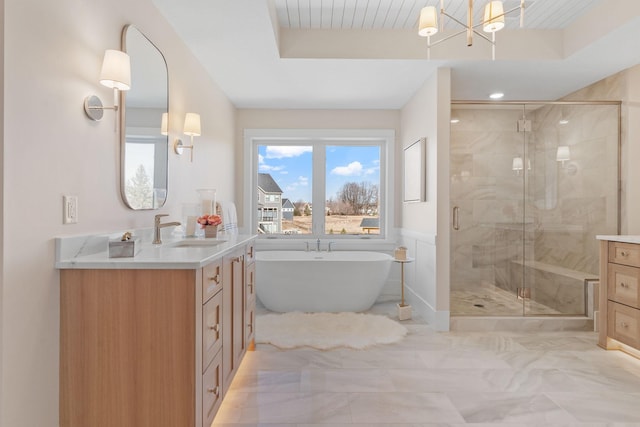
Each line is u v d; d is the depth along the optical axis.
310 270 3.59
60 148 1.39
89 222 1.58
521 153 3.52
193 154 2.91
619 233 3.27
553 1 2.63
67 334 1.40
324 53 3.05
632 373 2.35
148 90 2.11
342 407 1.93
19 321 1.21
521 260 3.54
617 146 3.30
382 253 4.18
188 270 1.39
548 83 3.59
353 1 2.65
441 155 3.22
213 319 1.63
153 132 2.18
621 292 2.62
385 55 3.06
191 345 1.39
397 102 4.24
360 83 3.62
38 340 1.30
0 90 1.12
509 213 3.53
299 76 3.43
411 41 3.07
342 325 3.24
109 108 1.64
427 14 1.98
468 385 2.18
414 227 3.94
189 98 2.83
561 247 3.49
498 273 3.54
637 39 2.67
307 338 2.91
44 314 1.32
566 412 1.89
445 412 1.89
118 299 1.40
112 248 1.46
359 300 3.68
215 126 3.56
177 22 2.43
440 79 3.23
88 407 1.41
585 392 2.10
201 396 1.46
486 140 3.51
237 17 2.38
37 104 1.27
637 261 2.48
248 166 4.49
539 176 3.51
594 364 2.49
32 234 1.26
